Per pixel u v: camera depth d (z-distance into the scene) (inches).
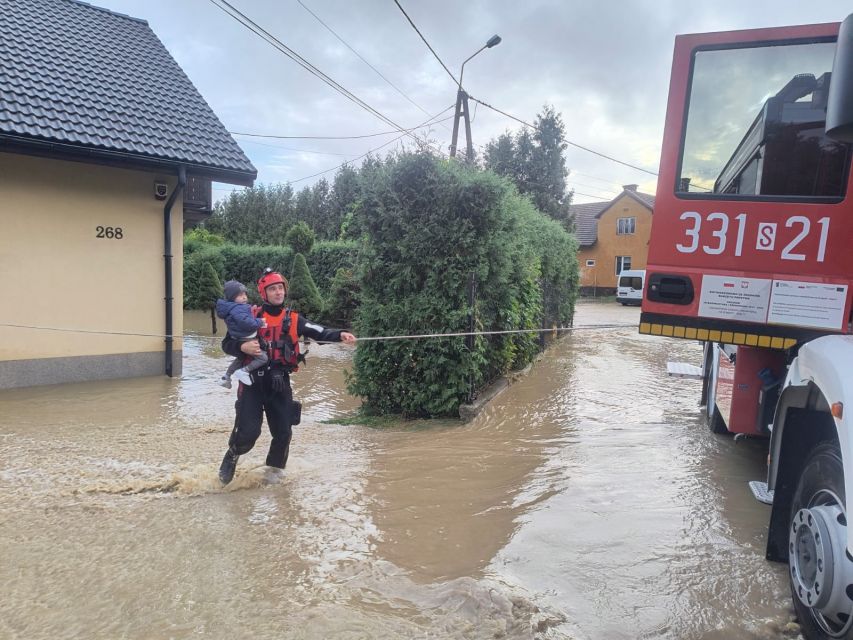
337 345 620.1
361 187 308.7
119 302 386.3
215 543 150.1
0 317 344.8
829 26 162.2
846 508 97.6
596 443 250.4
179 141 391.9
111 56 438.0
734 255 171.8
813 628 111.2
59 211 360.8
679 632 115.3
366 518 167.9
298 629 111.4
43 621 114.3
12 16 421.7
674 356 538.9
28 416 293.9
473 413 294.2
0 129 314.5
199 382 388.2
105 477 201.0
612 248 1915.6
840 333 160.6
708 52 174.2
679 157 177.6
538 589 129.9
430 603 122.3
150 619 115.1
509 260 322.0
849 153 158.1
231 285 196.1
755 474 210.4
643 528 162.1
